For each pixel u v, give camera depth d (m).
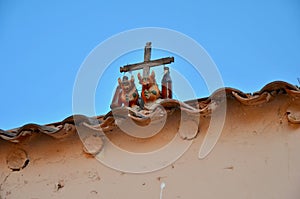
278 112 6.66
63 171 7.02
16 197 6.99
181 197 6.46
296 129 6.52
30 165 7.17
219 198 6.34
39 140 7.20
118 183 6.75
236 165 6.49
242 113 6.76
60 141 7.16
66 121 7.01
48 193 6.93
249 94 6.81
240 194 6.30
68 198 6.82
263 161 6.43
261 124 6.66
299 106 6.59
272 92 6.66
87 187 6.83
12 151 7.25
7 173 7.18
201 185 6.47
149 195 6.57
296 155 6.36
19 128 7.23
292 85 6.56
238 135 6.67
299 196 6.13
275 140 6.53
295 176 6.24
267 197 6.20
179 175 6.61
